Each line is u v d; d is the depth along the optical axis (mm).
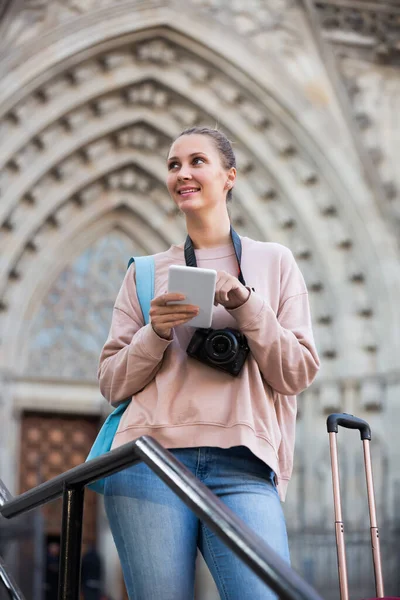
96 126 25891
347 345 25453
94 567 22812
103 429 4723
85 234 27203
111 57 25156
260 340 4355
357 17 26219
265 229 26375
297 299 4773
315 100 25750
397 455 24578
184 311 4270
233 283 4301
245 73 25469
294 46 25969
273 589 2988
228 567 4285
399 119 26047
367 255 25484
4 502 4973
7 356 25578
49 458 26125
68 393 26062
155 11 24938
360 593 23531
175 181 4773
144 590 4273
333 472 5383
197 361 4508
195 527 4395
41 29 24438
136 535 4305
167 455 3695
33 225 25703
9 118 24609
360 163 25594
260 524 4293
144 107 26250
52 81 24828
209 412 4395
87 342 26594
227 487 4371
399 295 25203
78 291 26875
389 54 26250
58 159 25562
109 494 4418
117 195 27234
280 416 4688
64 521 4309
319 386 25609
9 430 25281
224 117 26094
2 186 24938
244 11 25891
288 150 26109
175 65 25828
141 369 4488
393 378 24922
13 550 19750
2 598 5086
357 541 23891
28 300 26062
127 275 5008
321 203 25891
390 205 25500
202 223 4801
